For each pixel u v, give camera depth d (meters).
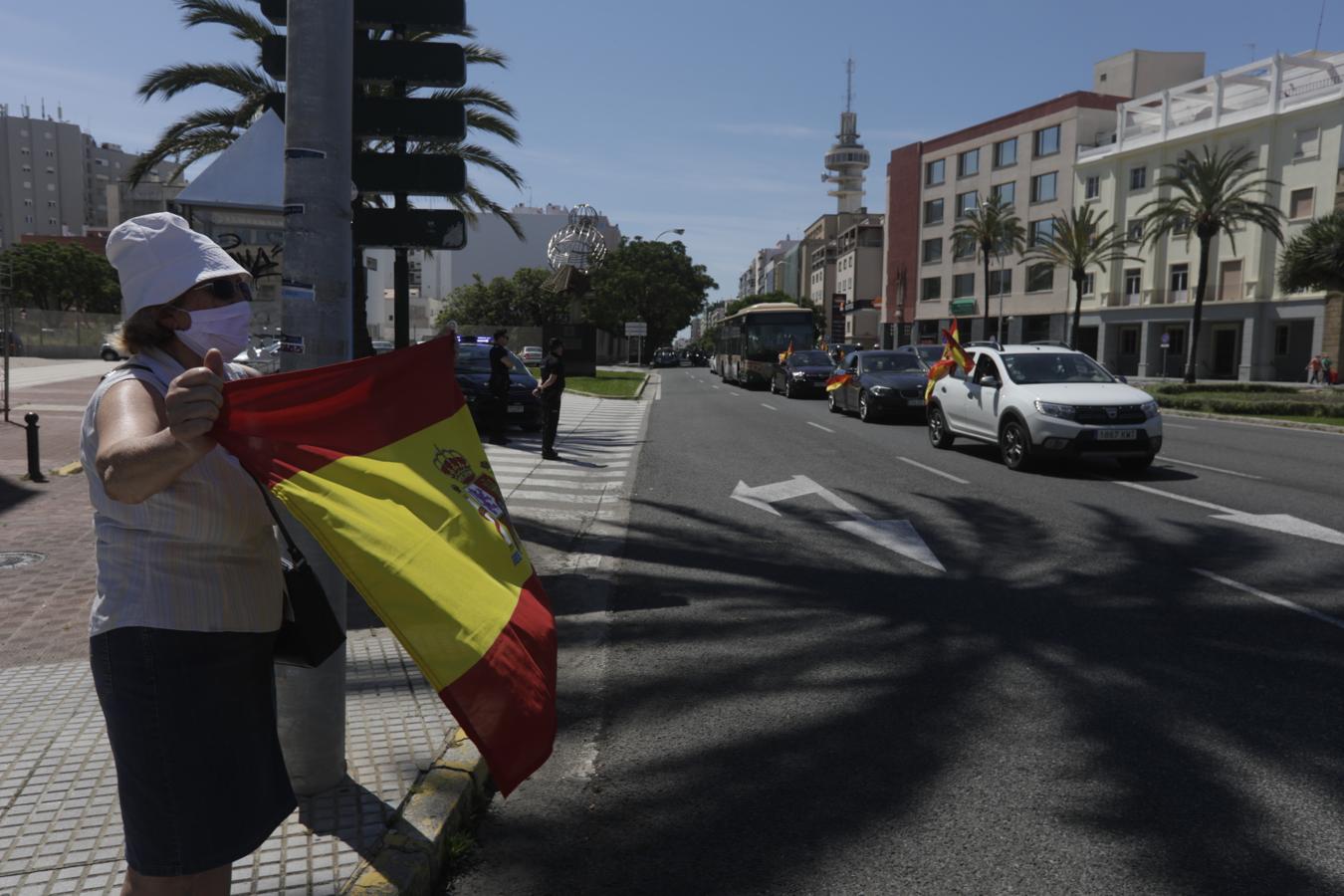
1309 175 45.44
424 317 95.38
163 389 1.91
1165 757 3.76
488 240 106.50
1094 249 50.44
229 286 2.01
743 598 6.21
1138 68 64.69
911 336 74.94
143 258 1.92
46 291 67.81
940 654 5.04
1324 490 10.42
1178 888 2.86
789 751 3.88
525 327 67.38
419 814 3.10
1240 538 7.87
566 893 2.88
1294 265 32.41
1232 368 50.97
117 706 1.86
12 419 16.30
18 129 132.38
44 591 5.90
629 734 4.09
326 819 3.07
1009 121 64.50
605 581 6.69
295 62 3.29
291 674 3.17
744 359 37.16
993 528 8.43
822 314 112.88
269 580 2.06
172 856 1.90
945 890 2.86
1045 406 11.74
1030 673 4.73
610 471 12.51
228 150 4.75
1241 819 3.26
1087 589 6.30
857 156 148.75
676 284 74.94
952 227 70.19
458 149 20.00
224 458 1.94
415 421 2.30
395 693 4.25
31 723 3.86
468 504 2.29
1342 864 2.98
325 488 1.94
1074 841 3.13
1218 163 45.91
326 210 3.34
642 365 74.75
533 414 16.97
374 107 4.54
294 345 3.34
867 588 6.42
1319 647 5.07
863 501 9.95
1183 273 52.44
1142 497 10.01
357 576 1.92
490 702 2.04
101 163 143.25
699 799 3.47
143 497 1.72
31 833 2.99
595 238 41.28
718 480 11.64
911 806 3.38
